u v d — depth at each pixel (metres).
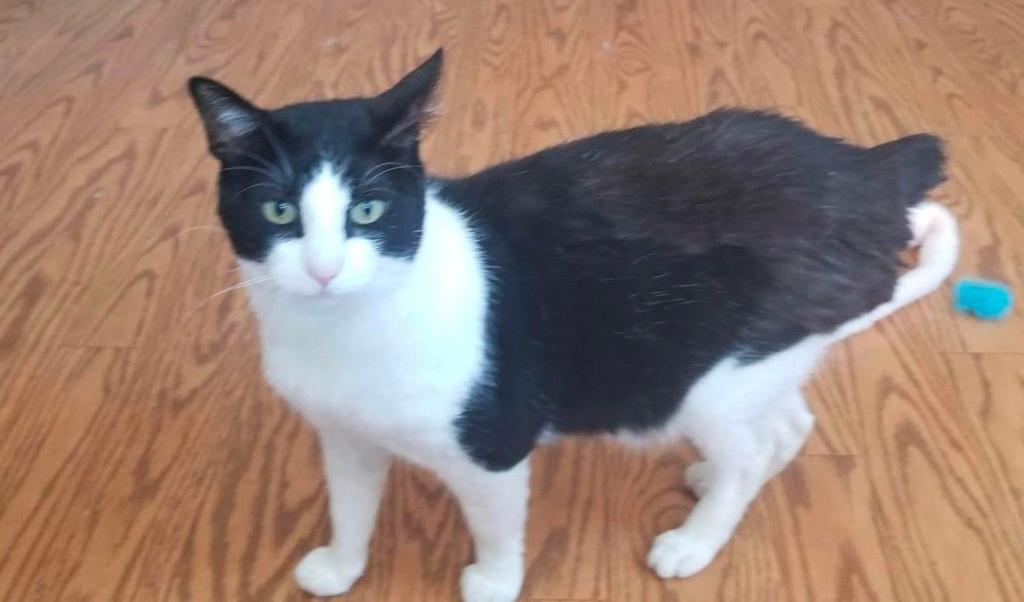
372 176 0.91
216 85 0.88
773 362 1.10
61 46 2.30
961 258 1.68
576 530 1.31
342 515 1.20
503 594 1.21
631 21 2.38
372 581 1.26
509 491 1.11
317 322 0.97
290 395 1.05
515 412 1.04
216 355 1.55
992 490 1.33
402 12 2.43
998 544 1.27
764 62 2.22
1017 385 1.48
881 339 1.55
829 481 1.36
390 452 1.16
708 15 2.40
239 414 1.46
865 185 1.08
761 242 1.03
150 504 1.34
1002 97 2.09
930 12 2.39
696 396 1.11
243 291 1.65
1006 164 1.89
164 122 2.04
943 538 1.28
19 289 1.66
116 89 2.15
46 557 1.28
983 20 2.36
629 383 1.08
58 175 1.90
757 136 1.10
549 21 2.38
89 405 1.47
